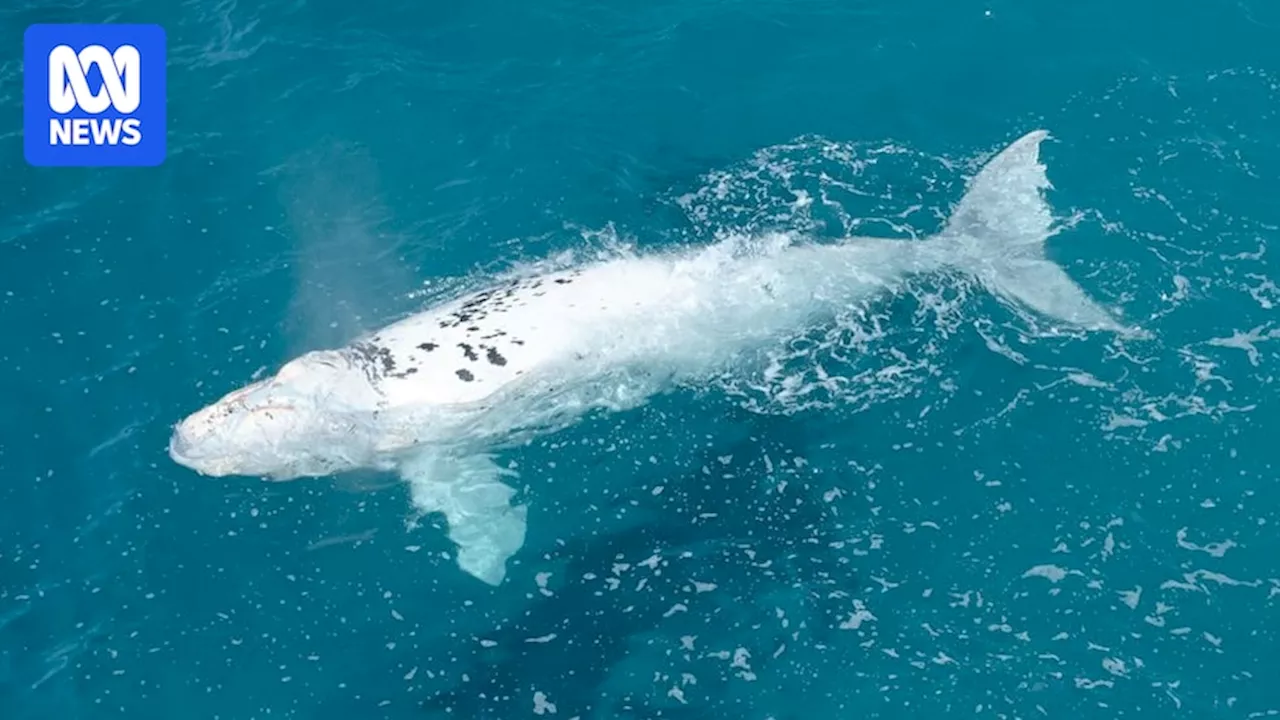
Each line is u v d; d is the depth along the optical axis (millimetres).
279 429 21641
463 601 20094
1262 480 21125
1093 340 23328
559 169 26953
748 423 22562
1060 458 21594
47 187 26297
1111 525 20703
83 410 22516
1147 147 26781
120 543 20750
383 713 18844
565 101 28375
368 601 20094
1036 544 20547
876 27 29875
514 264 25094
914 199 26297
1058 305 23969
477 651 19516
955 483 21406
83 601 20047
